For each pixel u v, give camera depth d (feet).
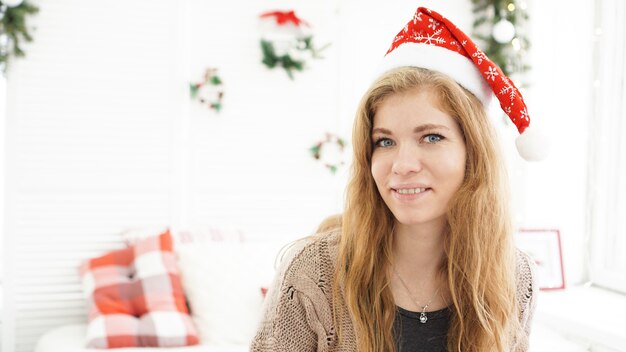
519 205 9.30
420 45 3.50
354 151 3.61
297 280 3.48
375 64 9.85
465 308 3.62
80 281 8.56
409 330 3.58
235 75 9.25
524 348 3.98
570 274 8.83
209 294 7.82
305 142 9.62
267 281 8.13
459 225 3.51
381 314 3.53
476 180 3.50
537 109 9.02
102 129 8.69
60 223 8.52
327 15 9.62
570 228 8.84
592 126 8.71
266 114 9.43
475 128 3.41
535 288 3.93
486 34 9.95
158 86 8.92
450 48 3.51
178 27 8.96
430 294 3.64
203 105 9.11
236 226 9.31
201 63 9.09
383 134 3.38
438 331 3.59
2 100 8.64
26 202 8.38
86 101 8.62
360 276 3.49
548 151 3.69
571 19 8.82
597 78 8.67
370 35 9.81
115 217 8.77
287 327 3.49
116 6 8.70
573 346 7.02
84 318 8.59
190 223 9.11
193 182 9.12
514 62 9.27
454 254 3.59
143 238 8.47
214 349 7.10
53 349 7.07
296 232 9.61
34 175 8.41
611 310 7.51
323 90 9.68
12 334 8.32
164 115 8.96
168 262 8.02
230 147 9.29
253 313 7.73
